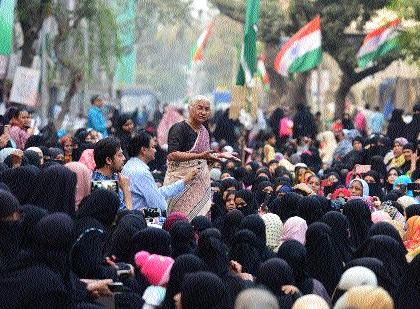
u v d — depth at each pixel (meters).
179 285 17.09
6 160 26.48
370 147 44.97
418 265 18.25
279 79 100.56
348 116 62.94
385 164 42.69
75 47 66.62
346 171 41.50
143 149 25.45
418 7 66.50
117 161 23.02
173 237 20.39
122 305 17.72
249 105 64.00
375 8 84.56
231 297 18.00
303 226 23.92
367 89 112.38
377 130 72.25
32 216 17.14
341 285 17.08
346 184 39.28
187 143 26.48
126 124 36.12
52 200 18.83
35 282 15.31
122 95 120.44
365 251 20.52
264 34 87.88
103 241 18.06
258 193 31.94
